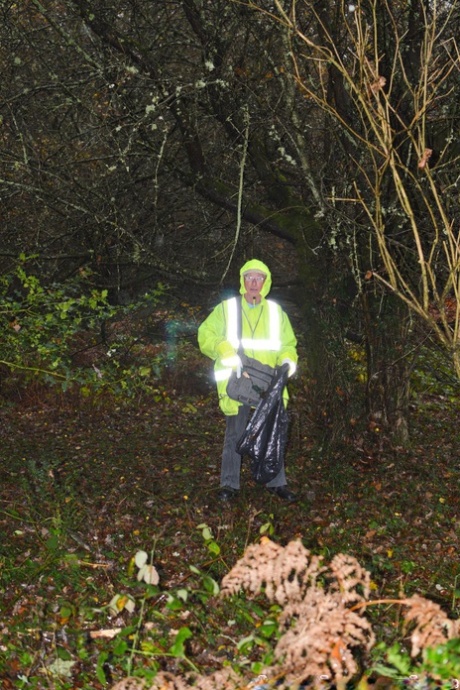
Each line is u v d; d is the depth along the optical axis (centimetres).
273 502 640
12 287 1013
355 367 864
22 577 463
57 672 364
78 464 734
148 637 398
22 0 841
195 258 969
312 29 753
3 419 855
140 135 796
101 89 797
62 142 887
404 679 300
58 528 507
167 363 1025
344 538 567
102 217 795
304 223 793
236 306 625
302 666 288
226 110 752
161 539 548
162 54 838
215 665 378
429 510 621
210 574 496
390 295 743
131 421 872
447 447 782
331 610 296
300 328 898
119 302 1014
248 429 617
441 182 612
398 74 655
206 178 821
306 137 730
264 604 436
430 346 741
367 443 760
